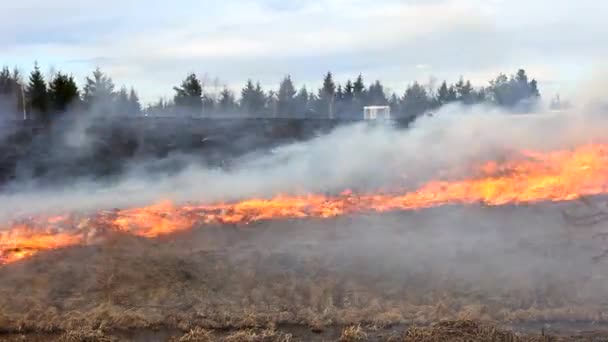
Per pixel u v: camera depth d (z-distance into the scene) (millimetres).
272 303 9969
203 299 9984
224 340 8805
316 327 9359
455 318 9492
